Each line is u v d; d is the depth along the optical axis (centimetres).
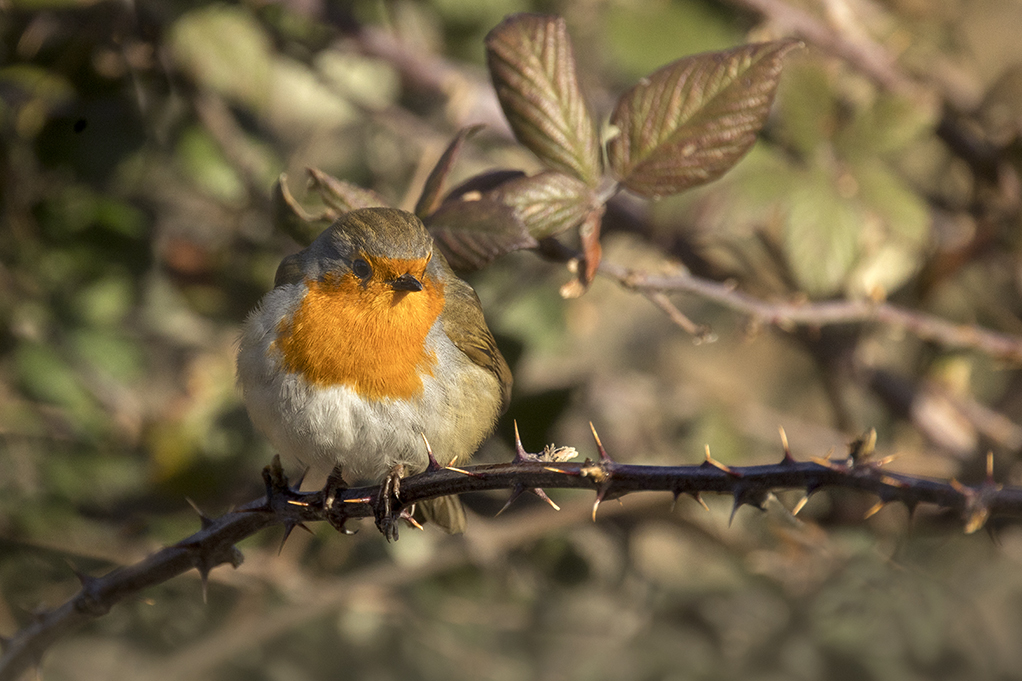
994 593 1042
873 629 1050
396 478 618
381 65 1239
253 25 1050
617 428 1207
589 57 1273
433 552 1031
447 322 766
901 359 1335
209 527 632
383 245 684
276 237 1131
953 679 1045
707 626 1101
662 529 1161
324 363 699
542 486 541
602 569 1136
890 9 1188
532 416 1002
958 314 1245
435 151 1066
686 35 1148
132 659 1016
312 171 734
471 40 1194
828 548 1039
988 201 1117
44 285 1070
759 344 1468
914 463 1105
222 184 1112
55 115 1023
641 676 1086
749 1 1027
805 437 1275
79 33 1004
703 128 672
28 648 655
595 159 676
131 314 1128
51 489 1022
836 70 1041
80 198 1062
